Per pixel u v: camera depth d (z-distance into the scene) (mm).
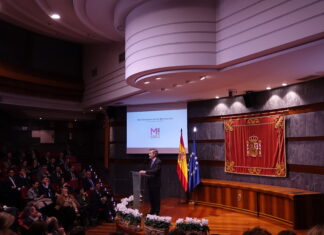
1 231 2721
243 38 6270
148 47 7461
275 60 6238
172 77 7824
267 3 5793
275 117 9555
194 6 7074
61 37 12867
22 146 17328
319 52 5738
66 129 19047
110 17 9516
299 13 5266
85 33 11477
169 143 12898
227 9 6672
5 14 10797
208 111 11969
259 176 10086
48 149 18375
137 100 12438
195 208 10516
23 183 11211
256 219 8836
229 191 10250
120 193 14094
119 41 11680
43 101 13859
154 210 7859
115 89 11859
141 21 7711
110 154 14594
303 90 8641
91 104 14008
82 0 8477
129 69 8164
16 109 14594
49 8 9547
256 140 10180
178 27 7125
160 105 13133
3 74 12141
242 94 10578
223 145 11461
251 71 7164
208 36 6988
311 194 7930
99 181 13945
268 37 5766
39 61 13961
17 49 13258
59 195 9516
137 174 7836
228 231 7465
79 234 3461
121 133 14234
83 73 15094
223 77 7809
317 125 8266
